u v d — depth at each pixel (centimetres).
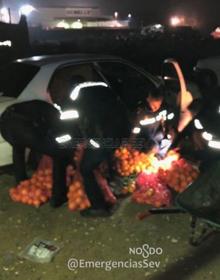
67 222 428
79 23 6022
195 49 2248
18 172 484
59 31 3534
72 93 414
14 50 1658
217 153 471
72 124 430
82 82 429
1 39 1623
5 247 388
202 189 361
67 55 566
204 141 503
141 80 576
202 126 493
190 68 1421
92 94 405
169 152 529
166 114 526
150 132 515
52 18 6259
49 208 455
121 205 455
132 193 480
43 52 1997
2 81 531
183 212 405
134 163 505
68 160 448
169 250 376
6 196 486
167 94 527
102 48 2270
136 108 530
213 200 359
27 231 414
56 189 448
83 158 414
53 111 446
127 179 500
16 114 434
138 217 426
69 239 398
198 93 552
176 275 342
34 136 422
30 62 531
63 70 516
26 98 500
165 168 497
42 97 491
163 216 433
